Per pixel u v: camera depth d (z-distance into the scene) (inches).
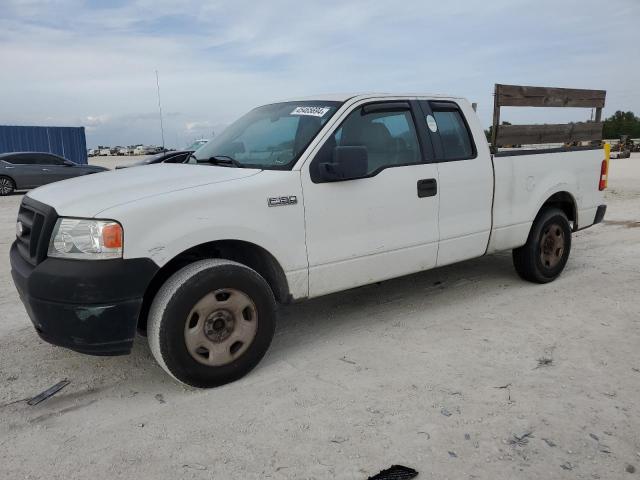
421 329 170.6
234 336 134.4
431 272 237.8
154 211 122.5
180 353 125.9
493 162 189.3
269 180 140.3
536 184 204.4
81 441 111.8
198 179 137.7
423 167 170.7
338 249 153.2
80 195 129.0
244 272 133.8
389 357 149.8
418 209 169.2
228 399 128.1
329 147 151.7
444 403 123.6
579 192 223.1
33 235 127.7
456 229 180.5
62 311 118.0
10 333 173.0
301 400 126.5
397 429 113.3
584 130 235.6
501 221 194.1
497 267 245.1
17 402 128.9
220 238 131.0
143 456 106.0
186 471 101.2
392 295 206.4
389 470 100.0
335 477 98.7
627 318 176.9
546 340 159.5
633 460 102.4
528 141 208.7
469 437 110.0
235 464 102.9
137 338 168.2
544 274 214.7
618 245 288.5
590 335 163.0
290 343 162.4
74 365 148.9
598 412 118.9
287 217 142.2
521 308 188.2
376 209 159.5
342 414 119.8
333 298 204.2
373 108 164.7
